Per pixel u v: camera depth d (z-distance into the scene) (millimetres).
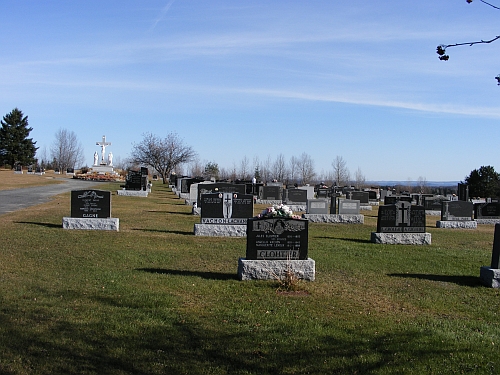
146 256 13578
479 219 28672
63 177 71938
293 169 90875
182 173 96062
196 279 10852
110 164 82438
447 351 6922
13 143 88000
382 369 6207
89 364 6008
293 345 6918
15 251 13352
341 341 7152
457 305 9758
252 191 41625
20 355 6133
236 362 6285
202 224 18562
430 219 32125
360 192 38125
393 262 14289
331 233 21281
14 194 36031
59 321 7465
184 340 6934
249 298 9312
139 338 6918
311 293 9898
